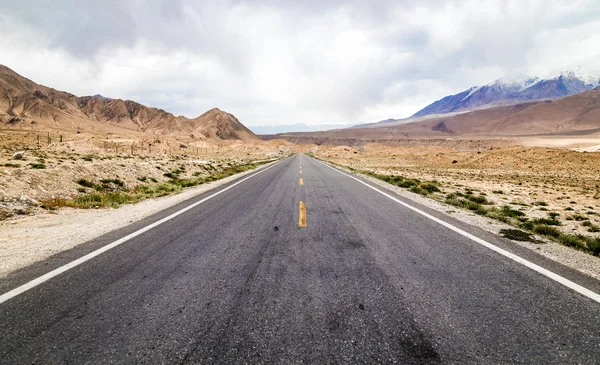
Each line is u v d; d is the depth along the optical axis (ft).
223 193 37.45
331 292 10.63
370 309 9.48
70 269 12.85
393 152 452.76
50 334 8.25
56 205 27.91
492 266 13.25
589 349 7.70
